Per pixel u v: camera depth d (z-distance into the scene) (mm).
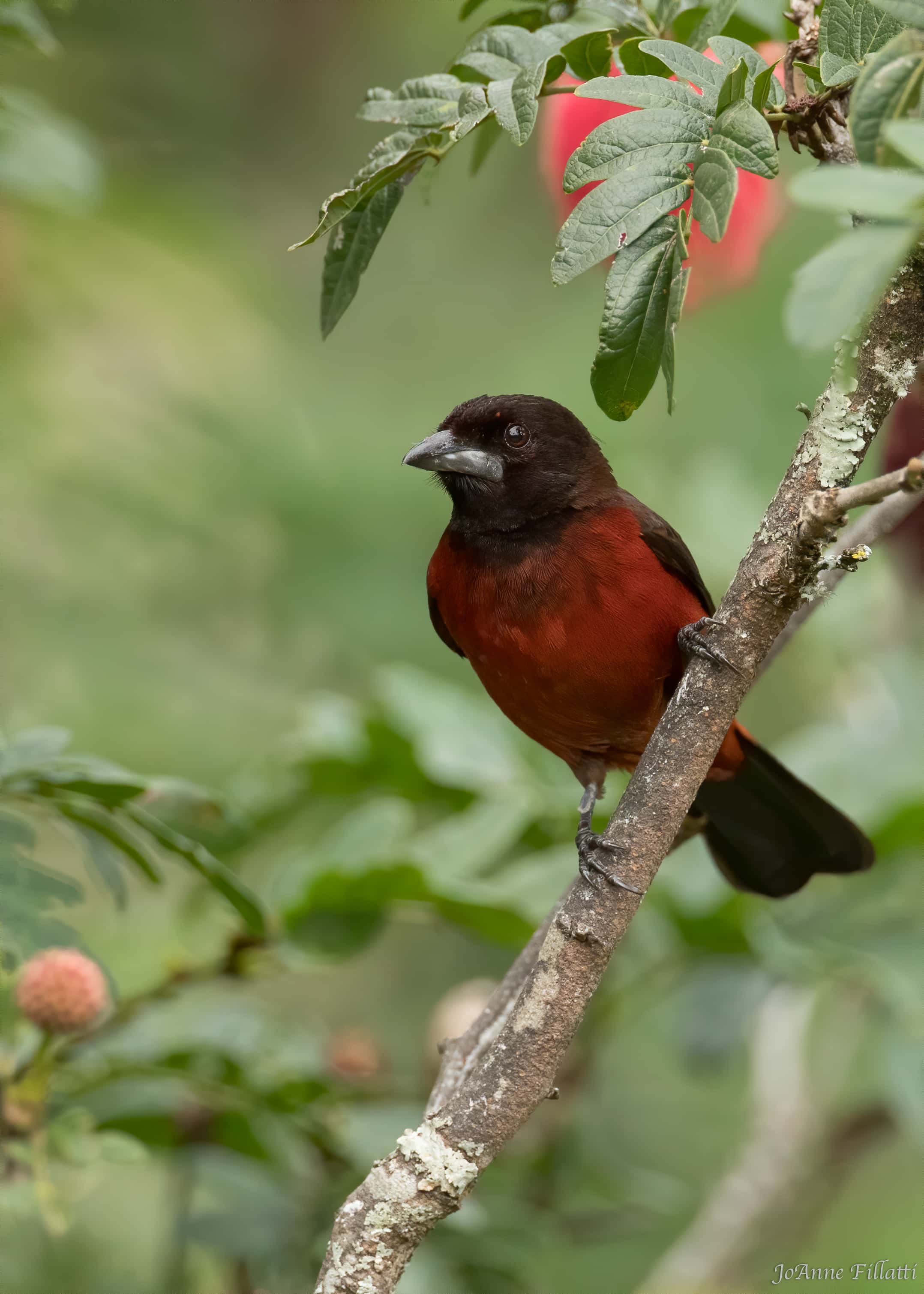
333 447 12578
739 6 6617
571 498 7879
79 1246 8422
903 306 4844
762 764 8203
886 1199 11977
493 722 9742
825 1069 10164
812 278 3461
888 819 8914
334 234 5688
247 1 14945
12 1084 6535
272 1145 7961
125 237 11375
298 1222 7754
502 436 7910
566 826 9281
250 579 11586
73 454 10773
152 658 10930
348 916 8016
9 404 10586
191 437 11414
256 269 12758
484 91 5207
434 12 15570
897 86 3938
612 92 4691
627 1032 11102
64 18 11781
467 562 8023
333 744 9523
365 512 12156
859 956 8484
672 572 7953
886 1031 8438
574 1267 10328
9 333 10641
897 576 9867
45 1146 6438
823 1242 11578
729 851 8461
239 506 11633
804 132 5297
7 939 5789
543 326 14422
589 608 7699
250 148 14867
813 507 4797
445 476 8031
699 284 8773
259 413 11906
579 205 4617
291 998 11992
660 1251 10609
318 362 13789
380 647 11727
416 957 12227
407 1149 5121
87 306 10945
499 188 15094
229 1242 7613
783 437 12492
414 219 15234
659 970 8852
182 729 10719
